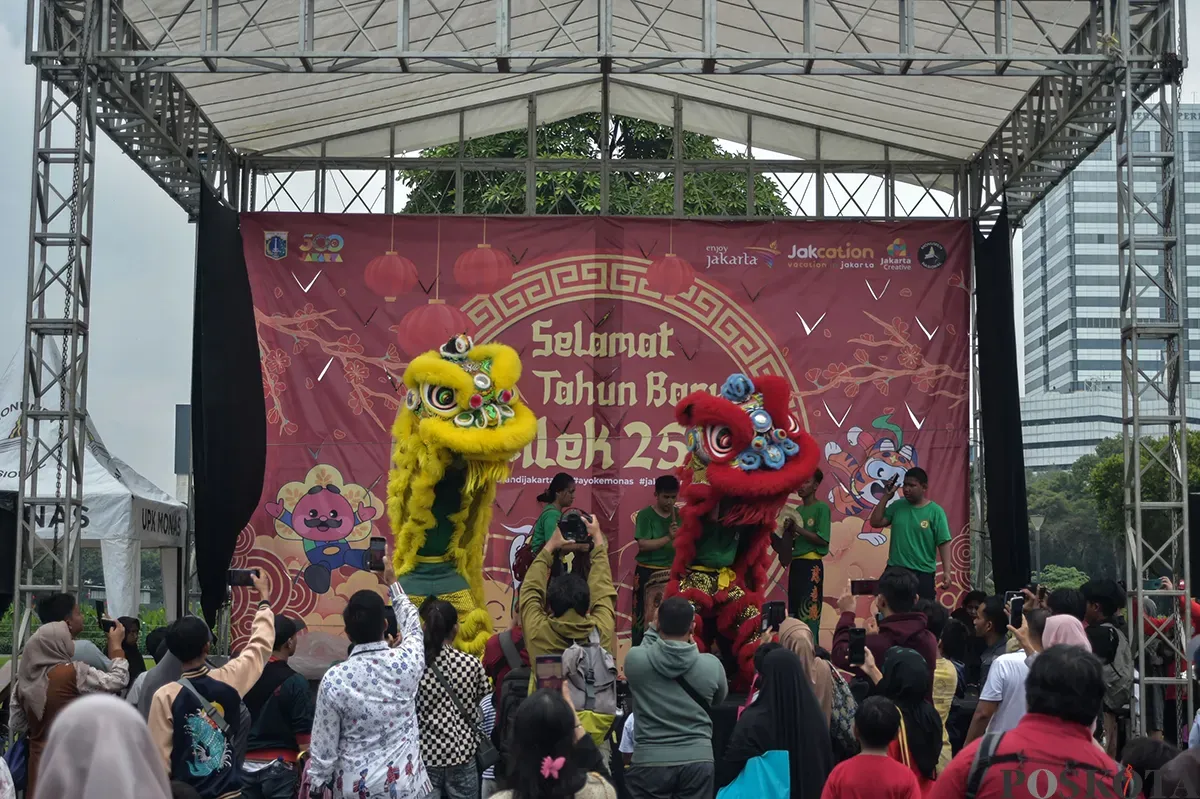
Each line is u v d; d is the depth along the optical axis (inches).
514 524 436.5
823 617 437.7
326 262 445.1
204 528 412.2
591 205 640.4
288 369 440.1
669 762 204.1
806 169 482.9
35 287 344.8
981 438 493.7
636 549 436.8
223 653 459.8
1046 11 381.1
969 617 349.1
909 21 347.9
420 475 329.7
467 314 445.1
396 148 482.0
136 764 109.9
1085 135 415.5
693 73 354.6
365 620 189.2
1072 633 210.1
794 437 338.0
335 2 390.6
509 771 141.9
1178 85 355.3
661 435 442.3
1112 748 351.6
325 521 434.3
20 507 335.6
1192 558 383.2
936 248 452.8
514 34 440.8
